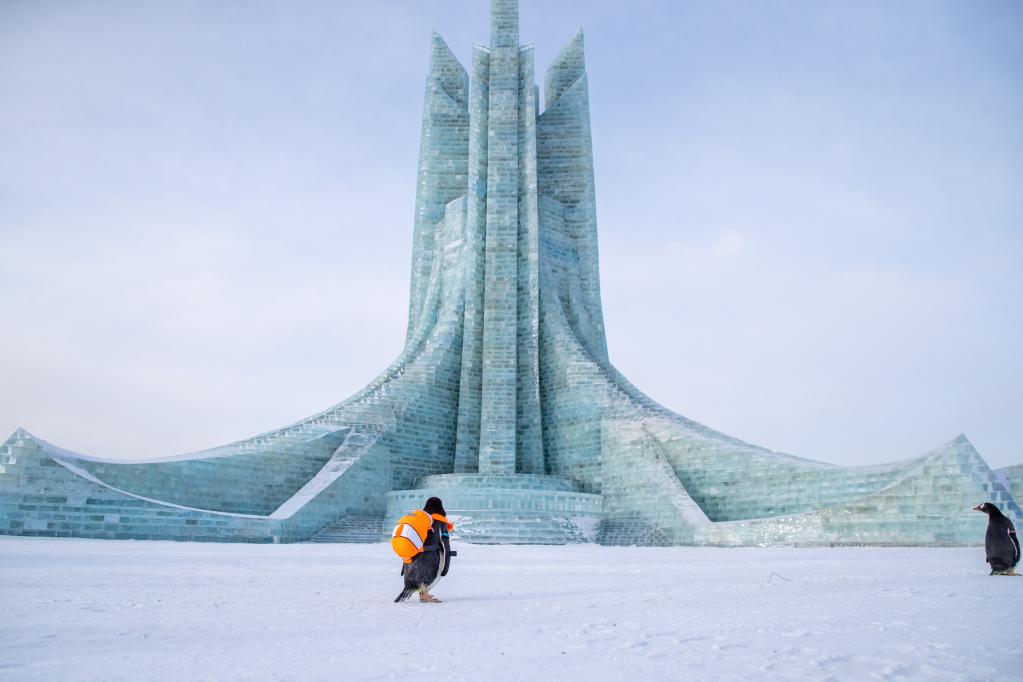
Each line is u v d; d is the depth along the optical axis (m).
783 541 24.42
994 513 11.12
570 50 49.50
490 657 4.54
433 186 47.00
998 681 3.76
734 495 30.11
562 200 46.16
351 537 30.38
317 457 34.22
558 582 10.88
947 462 22.02
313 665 4.30
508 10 45.53
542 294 42.00
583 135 46.91
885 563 14.48
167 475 28.88
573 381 38.44
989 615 6.30
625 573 12.81
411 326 45.16
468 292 41.25
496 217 41.81
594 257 45.19
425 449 38.22
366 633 5.55
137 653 4.71
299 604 7.60
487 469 37.41
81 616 6.56
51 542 20.59
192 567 13.20
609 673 4.04
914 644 4.86
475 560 17.28
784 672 4.02
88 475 24.89
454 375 40.69
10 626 5.93
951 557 16.47
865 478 26.03
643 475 32.75
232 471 31.09
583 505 32.09
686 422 35.75
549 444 38.84
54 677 3.96
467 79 49.75
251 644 5.07
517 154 43.19
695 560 16.94
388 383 39.00
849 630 5.52
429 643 5.07
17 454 23.81
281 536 28.52
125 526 24.64
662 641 5.11
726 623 6.00
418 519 7.80
